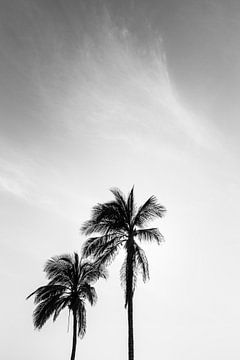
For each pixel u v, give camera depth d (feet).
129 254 95.76
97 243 100.42
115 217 100.83
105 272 128.47
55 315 122.31
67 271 127.95
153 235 98.53
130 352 86.33
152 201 103.14
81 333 122.31
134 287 94.32
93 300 125.80
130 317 89.86
